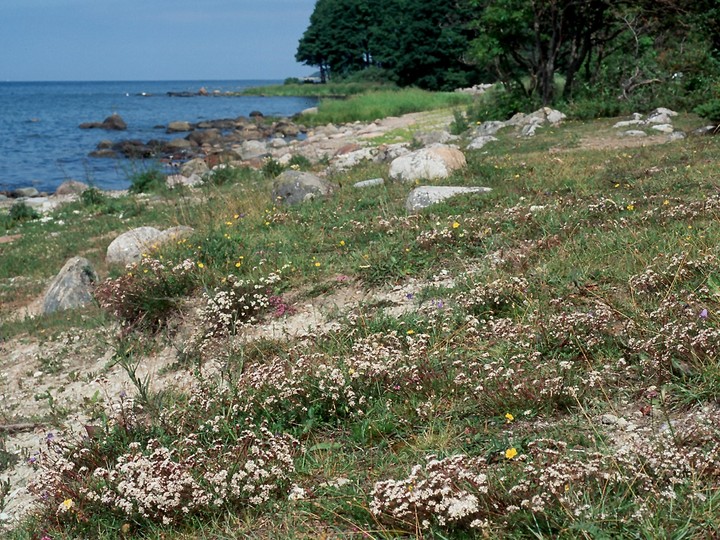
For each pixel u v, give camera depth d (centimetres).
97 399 683
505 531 347
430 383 510
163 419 537
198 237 1013
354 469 441
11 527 472
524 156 1477
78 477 470
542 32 2775
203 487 428
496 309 637
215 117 6700
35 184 2830
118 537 414
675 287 578
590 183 1050
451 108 4453
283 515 404
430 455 411
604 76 2581
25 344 869
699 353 466
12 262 1325
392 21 8500
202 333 732
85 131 5259
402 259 808
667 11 2516
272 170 1942
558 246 745
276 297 776
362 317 656
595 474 358
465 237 837
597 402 456
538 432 436
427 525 353
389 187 1263
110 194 2239
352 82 9394
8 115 7300
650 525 320
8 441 636
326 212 1112
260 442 452
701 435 383
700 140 1421
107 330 830
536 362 513
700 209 779
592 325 536
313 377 540
